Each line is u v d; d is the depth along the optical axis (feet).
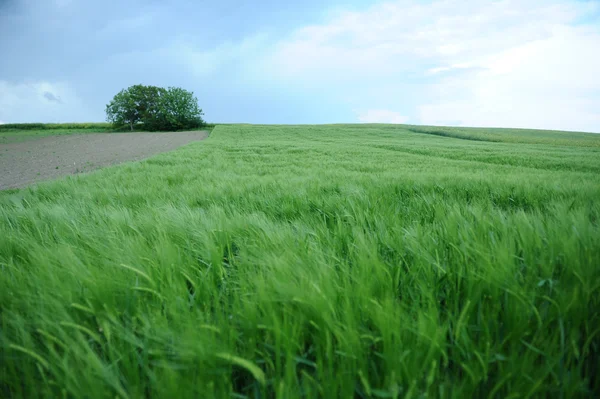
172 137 143.13
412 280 3.54
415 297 3.28
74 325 2.46
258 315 2.70
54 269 3.43
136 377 2.29
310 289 2.79
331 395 2.08
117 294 3.20
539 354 2.58
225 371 2.22
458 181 14.12
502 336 2.77
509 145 104.01
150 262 3.80
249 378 2.60
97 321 2.76
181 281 3.57
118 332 2.53
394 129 206.28
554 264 3.28
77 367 2.22
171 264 3.80
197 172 24.40
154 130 228.22
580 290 2.77
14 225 6.92
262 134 150.51
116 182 18.74
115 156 67.05
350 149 71.10
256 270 3.71
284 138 128.88
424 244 4.19
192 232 5.41
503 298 3.03
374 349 2.65
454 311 3.07
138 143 108.58
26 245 4.76
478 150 76.02
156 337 2.43
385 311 2.56
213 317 3.03
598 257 3.02
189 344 2.22
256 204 9.76
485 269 3.09
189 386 2.03
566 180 15.88
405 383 2.28
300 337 2.70
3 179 37.50
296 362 2.46
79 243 5.12
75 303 2.89
